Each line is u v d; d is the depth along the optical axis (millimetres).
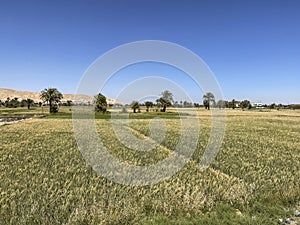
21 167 12820
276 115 68875
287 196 8875
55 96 88438
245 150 18500
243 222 7094
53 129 32156
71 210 7648
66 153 16531
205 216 7516
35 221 6988
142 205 8031
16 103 124500
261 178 11141
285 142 22812
